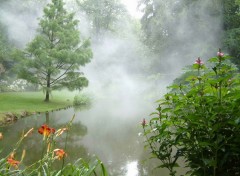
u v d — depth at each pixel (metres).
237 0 16.69
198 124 2.01
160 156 2.43
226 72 2.17
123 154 6.29
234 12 19.58
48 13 16.30
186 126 2.32
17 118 11.05
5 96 16.88
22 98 16.78
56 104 16.09
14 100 15.65
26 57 16.14
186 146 2.24
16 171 2.38
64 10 16.72
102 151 6.56
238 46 17.73
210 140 1.95
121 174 4.91
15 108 12.62
